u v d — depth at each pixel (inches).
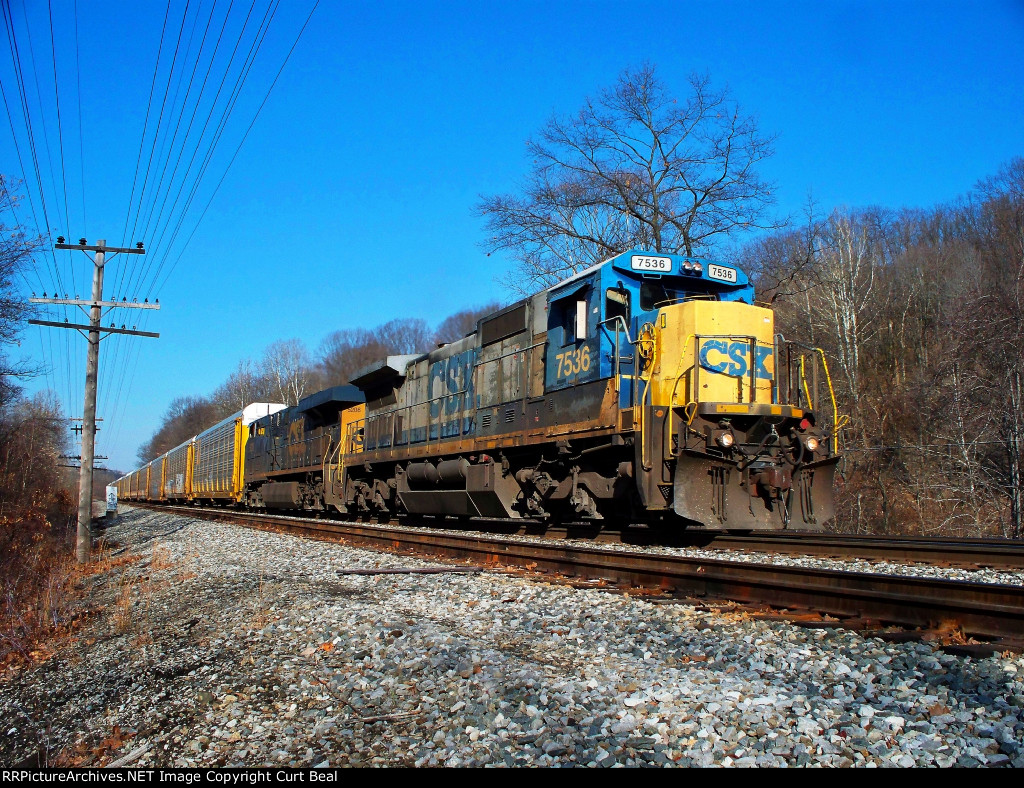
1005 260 1261.1
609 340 467.2
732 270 491.8
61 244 768.3
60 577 508.4
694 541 479.2
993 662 183.9
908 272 1455.5
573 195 1108.5
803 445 438.0
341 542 575.8
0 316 817.5
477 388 620.1
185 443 1818.4
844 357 1070.4
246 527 829.8
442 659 217.9
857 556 397.7
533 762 149.0
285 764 165.5
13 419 1141.7
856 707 163.3
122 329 778.2
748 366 439.2
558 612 275.6
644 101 1063.0
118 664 276.4
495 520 644.7
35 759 197.3
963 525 738.2
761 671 194.4
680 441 418.3
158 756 181.6
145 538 877.2
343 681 212.2
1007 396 742.5
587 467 500.7
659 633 238.2
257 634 276.7
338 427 927.7
